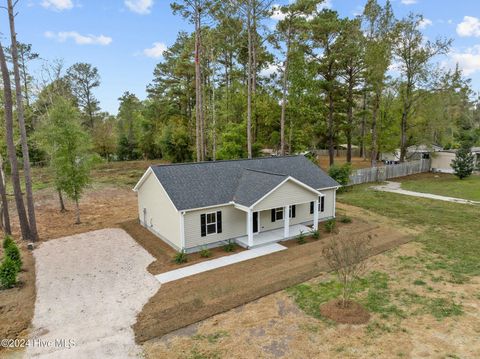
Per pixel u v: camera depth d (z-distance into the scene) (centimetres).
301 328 873
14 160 1528
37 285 1141
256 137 3534
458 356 752
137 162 4669
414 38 3372
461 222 1886
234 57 3816
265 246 1515
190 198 1455
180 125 4353
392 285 1114
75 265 1313
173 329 875
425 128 3784
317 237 1609
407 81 3556
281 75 3372
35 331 875
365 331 854
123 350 794
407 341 809
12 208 2295
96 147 4525
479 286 1101
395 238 1593
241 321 911
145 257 1395
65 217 2055
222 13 2608
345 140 5516
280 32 2709
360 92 3522
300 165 2036
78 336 850
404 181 3381
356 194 2711
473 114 7312
